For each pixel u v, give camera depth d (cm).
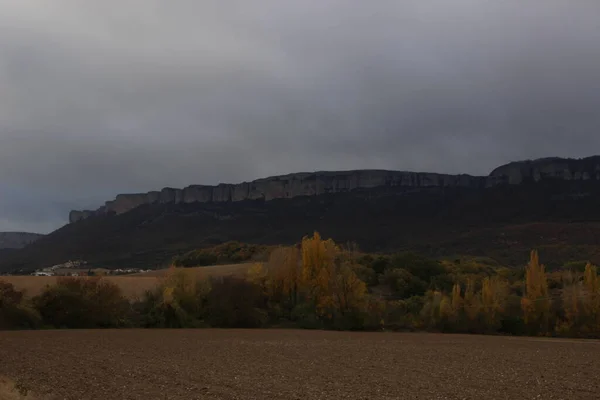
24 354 3575
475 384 2592
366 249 17375
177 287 7412
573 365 3484
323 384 2534
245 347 4428
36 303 6388
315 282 7850
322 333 6625
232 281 7919
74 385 2380
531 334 7619
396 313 8262
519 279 10738
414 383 2600
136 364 3156
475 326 7719
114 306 6831
